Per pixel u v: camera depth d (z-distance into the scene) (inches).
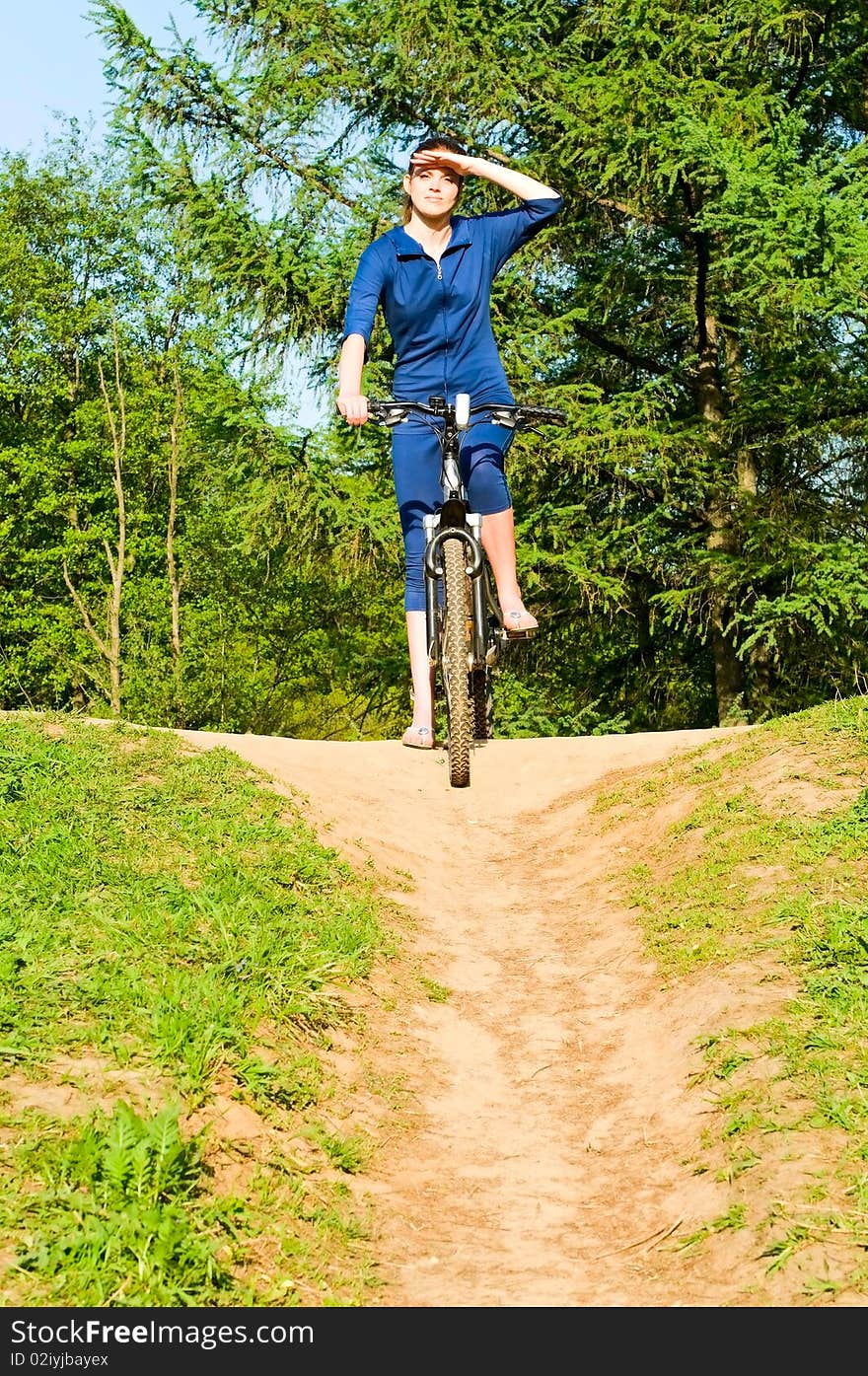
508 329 789.2
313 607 1246.9
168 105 830.5
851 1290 150.5
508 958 301.6
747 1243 164.7
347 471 835.4
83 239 1244.5
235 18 842.8
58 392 1263.5
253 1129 184.9
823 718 387.9
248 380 829.8
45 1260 139.5
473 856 396.5
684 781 393.7
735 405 816.9
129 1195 152.5
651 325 883.4
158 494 1296.8
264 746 463.2
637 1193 189.6
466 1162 203.8
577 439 765.3
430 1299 160.2
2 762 310.7
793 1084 195.3
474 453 203.8
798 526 780.6
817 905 259.4
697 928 277.3
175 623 1165.1
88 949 217.6
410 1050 240.4
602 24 800.3
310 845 319.6
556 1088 231.1
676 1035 233.9
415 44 783.7
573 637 908.0
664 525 838.5
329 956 253.6
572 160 768.3
